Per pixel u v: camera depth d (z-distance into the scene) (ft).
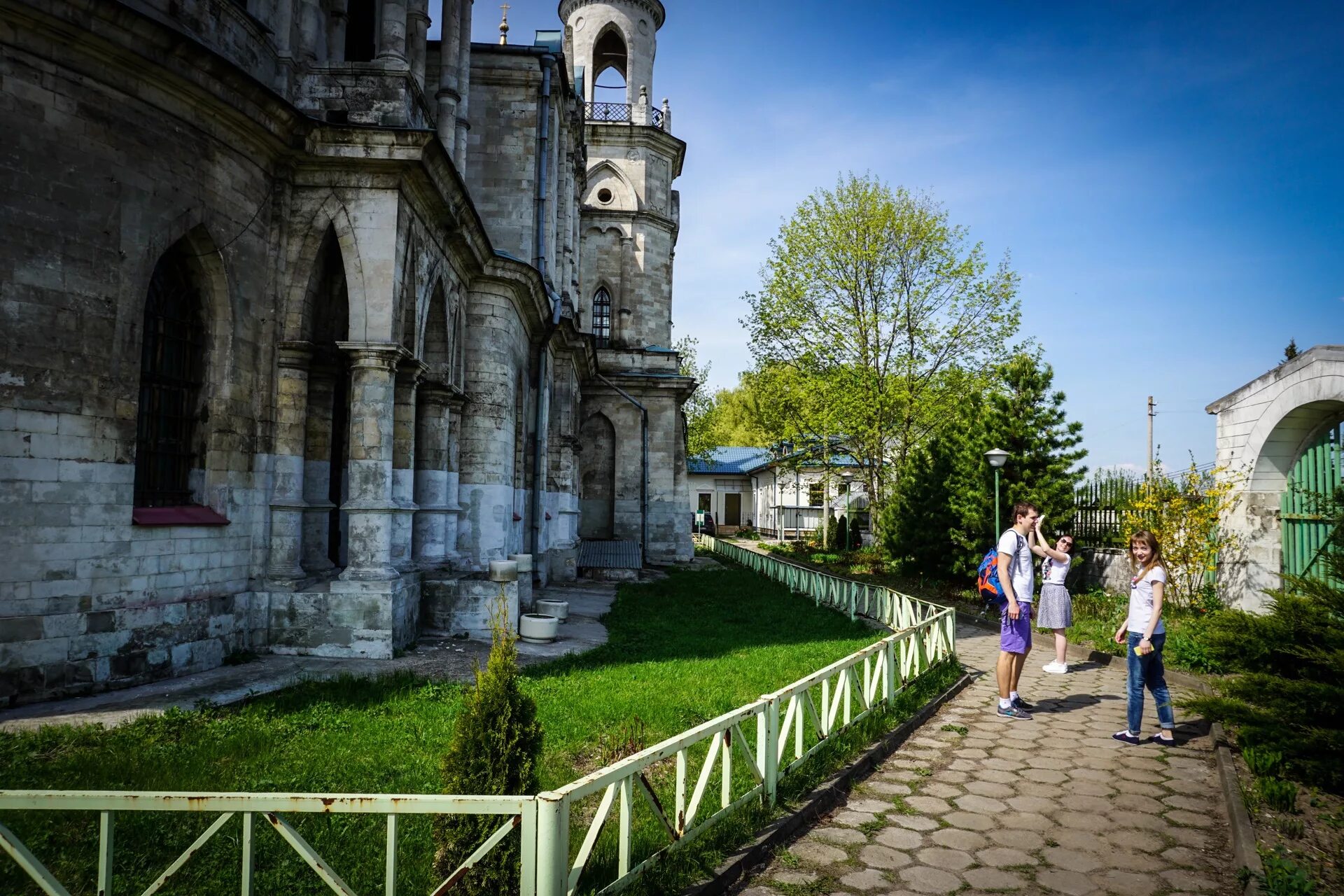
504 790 13.75
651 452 110.63
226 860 15.94
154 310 32.94
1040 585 67.72
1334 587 23.98
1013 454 70.69
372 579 36.73
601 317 115.75
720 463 220.02
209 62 31.27
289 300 37.86
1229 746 25.71
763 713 19.39
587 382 107.14
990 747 26.45
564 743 24.52
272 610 36.24
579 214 99.81
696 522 197.57
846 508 144.87
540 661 38.04
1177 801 21.49
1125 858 17.85
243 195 35.47
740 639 47.60
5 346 26.50
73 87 28.35
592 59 117.19
